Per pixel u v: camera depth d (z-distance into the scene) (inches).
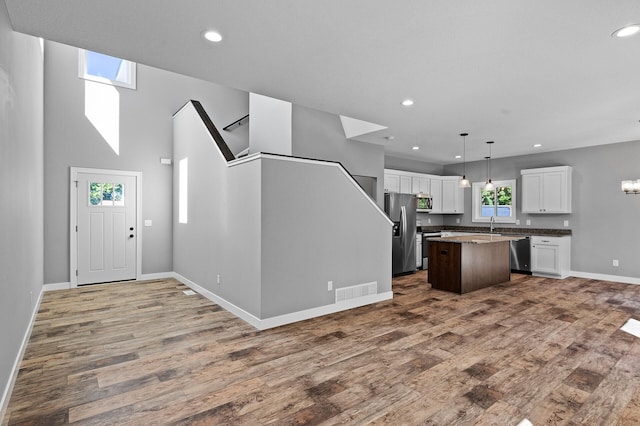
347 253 166.6
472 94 143.1
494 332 133.7
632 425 76.0
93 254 219.5
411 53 106.4
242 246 149.3
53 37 95.1
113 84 227.0
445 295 194.9
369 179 255.6
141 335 129.6
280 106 220.5
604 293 200.4
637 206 229.6
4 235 85.8
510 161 295.4
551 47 102.2
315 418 78.1
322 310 155.7
